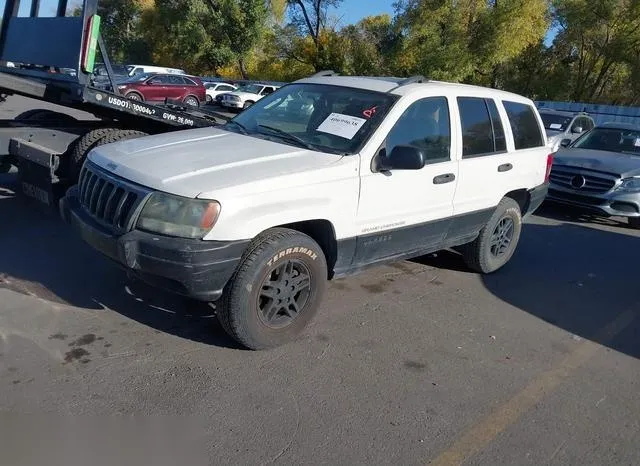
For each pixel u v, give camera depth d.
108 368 3.54
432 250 5.15
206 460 2.86
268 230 3.79
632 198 8.34
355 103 4.56
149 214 3.48
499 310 5.08
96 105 5.73
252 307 3.71
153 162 3.79
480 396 3.65
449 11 29.62
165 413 3.17
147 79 25.59
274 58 42.44
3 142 5.59
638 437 3.36
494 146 5.44
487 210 5.46
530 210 6.22
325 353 3.99
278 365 3.77
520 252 6.99
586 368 4.16
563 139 10.97
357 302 4.94
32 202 6.20
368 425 3.24
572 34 32.50
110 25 45.16
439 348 4.25
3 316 4.04
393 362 3.97
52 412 3.09
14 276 4.70
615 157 9.11
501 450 3.13
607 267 6.70
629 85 32.59
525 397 3.68
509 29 29.06
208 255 3.42
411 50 31.78
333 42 38.66
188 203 3.40
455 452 3.08
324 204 3.90
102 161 4.00
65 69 5.54
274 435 3.08
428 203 4.71
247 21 39.88
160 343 3.88
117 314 4.22
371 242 4.36
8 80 5.26
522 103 6.01
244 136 4.50
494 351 4.29
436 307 5.00
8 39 6.44
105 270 4.96
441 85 5.00
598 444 3.27
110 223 3.69
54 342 3.78
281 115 4.82
